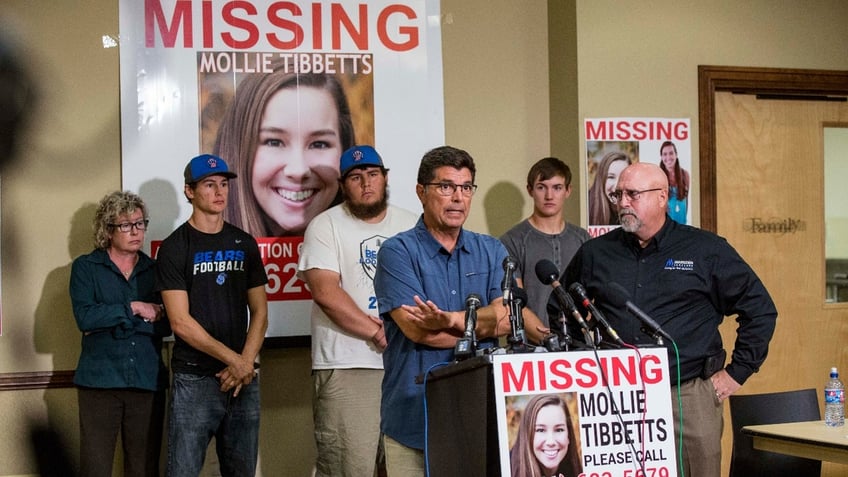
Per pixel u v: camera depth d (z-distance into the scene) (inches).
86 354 170.2
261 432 191.8
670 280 138.1
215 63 192.2
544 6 211.3
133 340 169.8
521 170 208.7
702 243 139.7
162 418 173.0
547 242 184.5
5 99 185.6
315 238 174.2
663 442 99.9
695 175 207.9
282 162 193.9
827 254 220.5
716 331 140.3
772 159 217.0
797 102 218.5
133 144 188.7
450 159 119.5
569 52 204.4
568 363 98.0
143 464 169.9
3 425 183.3
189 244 167.8
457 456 102.1
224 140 191.9
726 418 212.7
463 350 103.9
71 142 188.1
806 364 217.6
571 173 204.5
